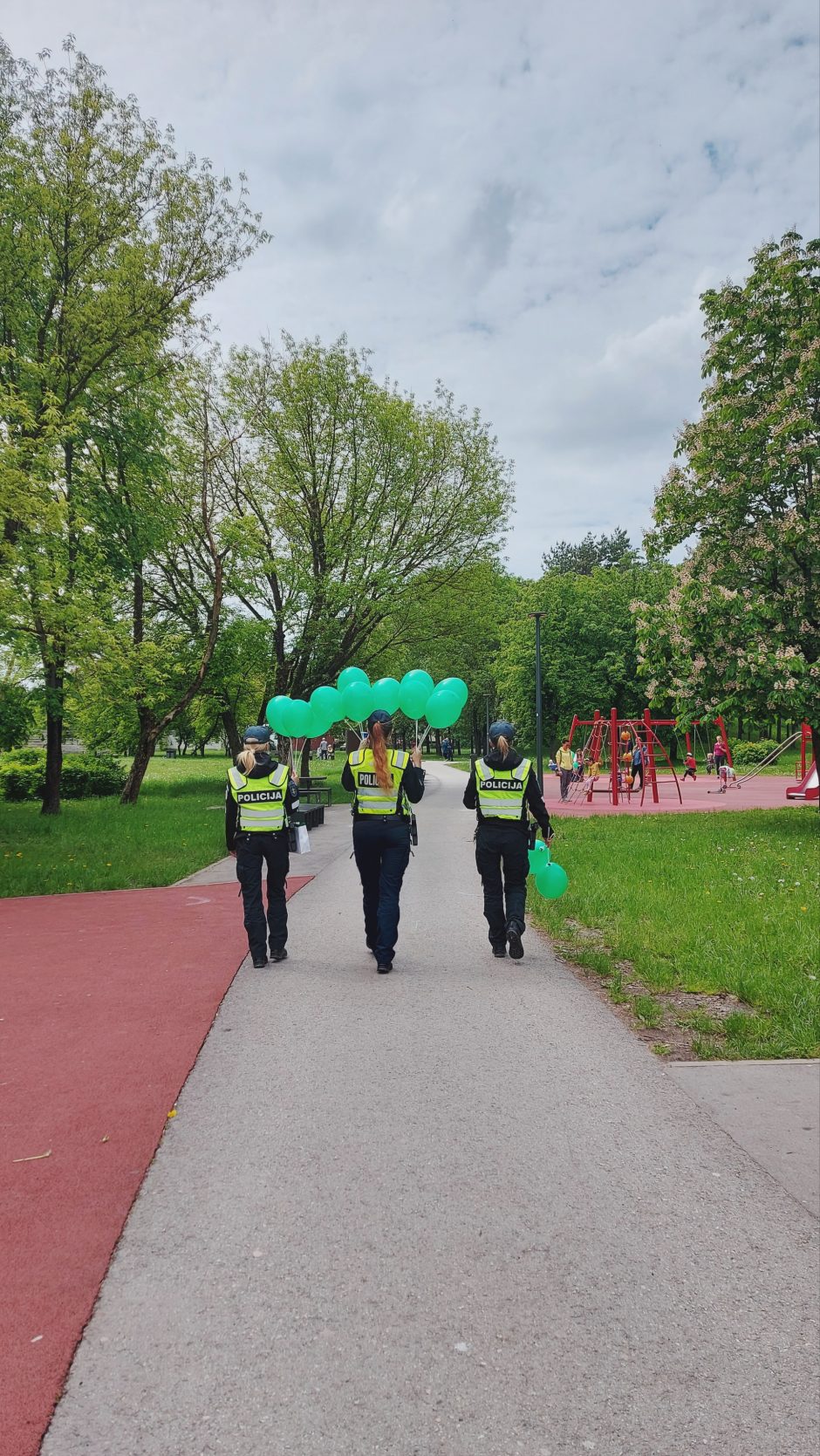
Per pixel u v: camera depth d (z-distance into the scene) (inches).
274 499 1095.6
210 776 1579.7
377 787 243.4
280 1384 83.7
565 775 976.9
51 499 543.2
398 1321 93.1
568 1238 109.3
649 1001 205.0
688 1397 81.9
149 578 1044.5
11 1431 78.2
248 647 1112.8
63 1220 115.0
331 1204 118.1
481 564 1151.6
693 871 398.3
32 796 1088.2
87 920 328.8
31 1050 183.0
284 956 257.4
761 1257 105.2
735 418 651.5
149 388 856.9
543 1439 76.8
